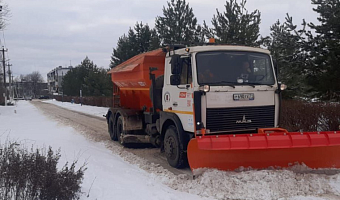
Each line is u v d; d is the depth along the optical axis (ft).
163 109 27.96
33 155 17.94
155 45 73.61
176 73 24.29
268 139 19.92
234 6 52.42
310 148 20.72
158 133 30.94
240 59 23.75
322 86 43.42
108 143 39.68
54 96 316.81
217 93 22.22
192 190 19.66
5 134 42.06
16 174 15.65
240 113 22.67
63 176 16.62
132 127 35.53
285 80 47.26
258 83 23.58
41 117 83.97
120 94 41.68
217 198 18.37
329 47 42.86
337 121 36.22
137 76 33.12
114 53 96.02
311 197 17.76
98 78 135.33
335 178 20.11
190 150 20.67
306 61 47.39
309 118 38.52
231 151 20.51
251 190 18.61
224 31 52.24
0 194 15.01
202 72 22.75
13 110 118.52
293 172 20.38
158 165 27.30
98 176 21.91
